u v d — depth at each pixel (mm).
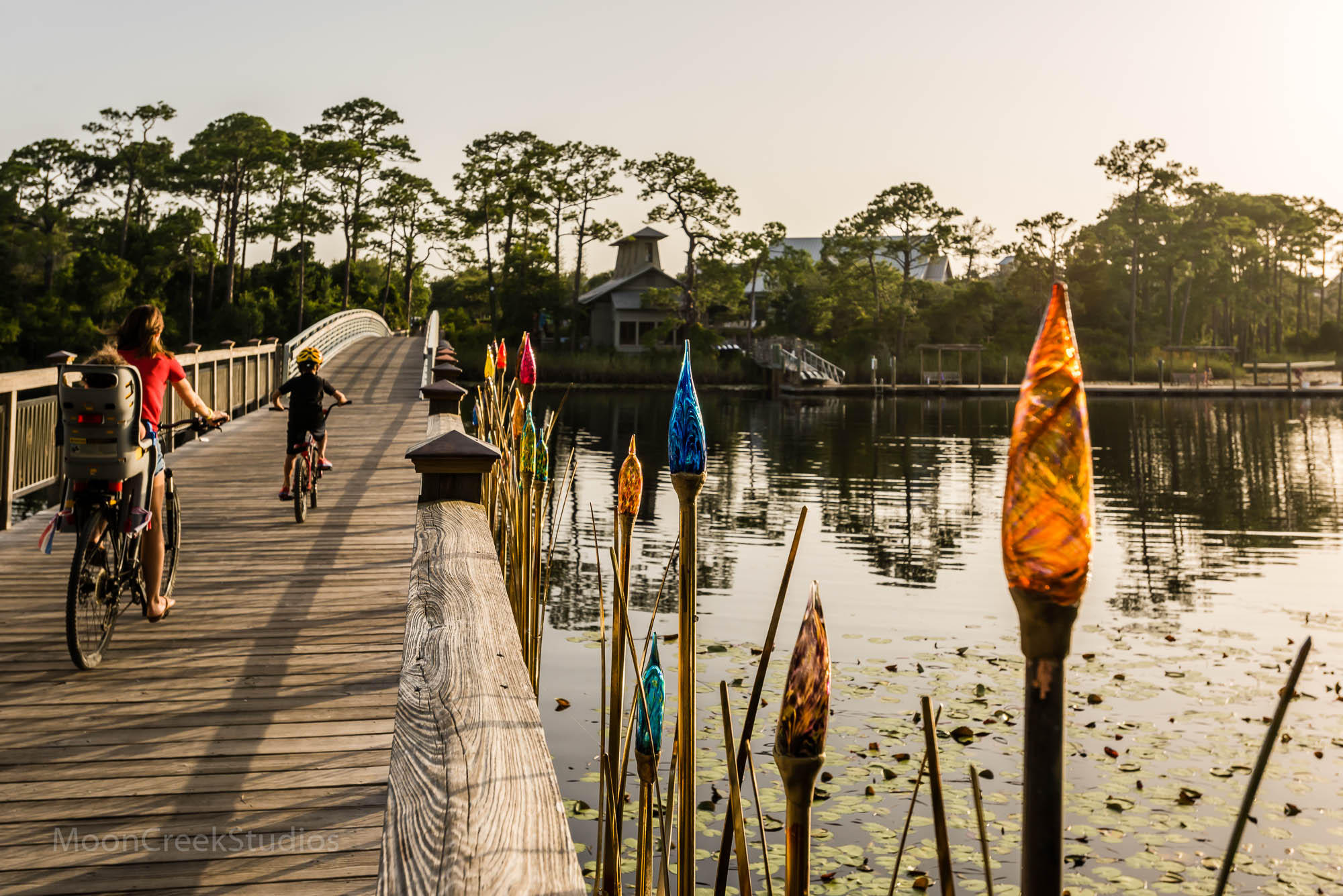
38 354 59531
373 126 72750
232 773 3373
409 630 2773
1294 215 90500
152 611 4992
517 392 4141
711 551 13531
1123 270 76250
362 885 2721
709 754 6145
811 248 104562
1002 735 6504
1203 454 27516
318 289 75375
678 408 1267
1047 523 526
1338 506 18266
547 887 1439
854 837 5156
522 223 68500
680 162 60031
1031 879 545
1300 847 5023
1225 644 9039
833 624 9641
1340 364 80000
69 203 69438
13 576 5984
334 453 11711
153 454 4703
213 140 69562
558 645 8680
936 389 57062
